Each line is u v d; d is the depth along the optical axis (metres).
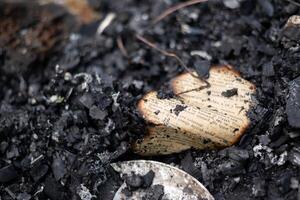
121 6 0.70
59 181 0.54
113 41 0.67
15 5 0.67
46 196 0.54
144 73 0.62
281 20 0.59
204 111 0.53
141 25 0.68
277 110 0.52
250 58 0.58
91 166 0.53
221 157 0.52
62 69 0.59
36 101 0.59
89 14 0.69
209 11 0.64
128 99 0.54
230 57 0.59
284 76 0.54
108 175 0.53
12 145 0.56
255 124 0.52
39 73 0.64
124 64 0.64
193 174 0.52
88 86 0.56
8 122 0.57
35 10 0.67
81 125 0.55
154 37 0.65
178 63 0.61
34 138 0.56
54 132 0.55
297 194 0.50
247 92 0.54
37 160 0.55
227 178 0.52
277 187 0.50
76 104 0.56
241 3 0.62
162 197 0.51
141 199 0.51
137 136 0.53
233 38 0.60
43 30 0.67
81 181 0.53
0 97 0.62
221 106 0.53
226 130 0.52
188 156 0.53
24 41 0.65
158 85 0.59
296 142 0.51
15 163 0.56
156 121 0.52
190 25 0.65
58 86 0.58
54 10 0.68
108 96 0.55
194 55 0.61
